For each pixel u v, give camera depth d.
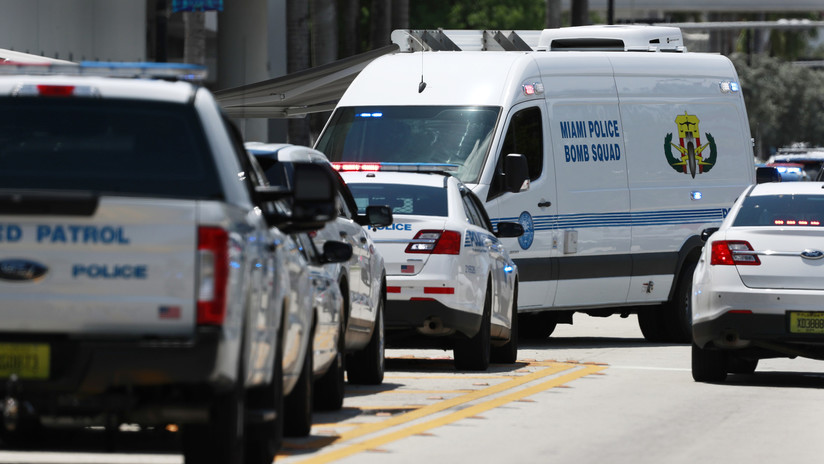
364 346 37.34
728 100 59.81
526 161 50.47
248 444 23.06
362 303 35.41
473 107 51.53
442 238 41.38
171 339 19.38
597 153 54.47
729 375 42.88
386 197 42.88
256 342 21.12
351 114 52.59
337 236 32.88
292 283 24.16
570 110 53.78
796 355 39.69
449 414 32.66
